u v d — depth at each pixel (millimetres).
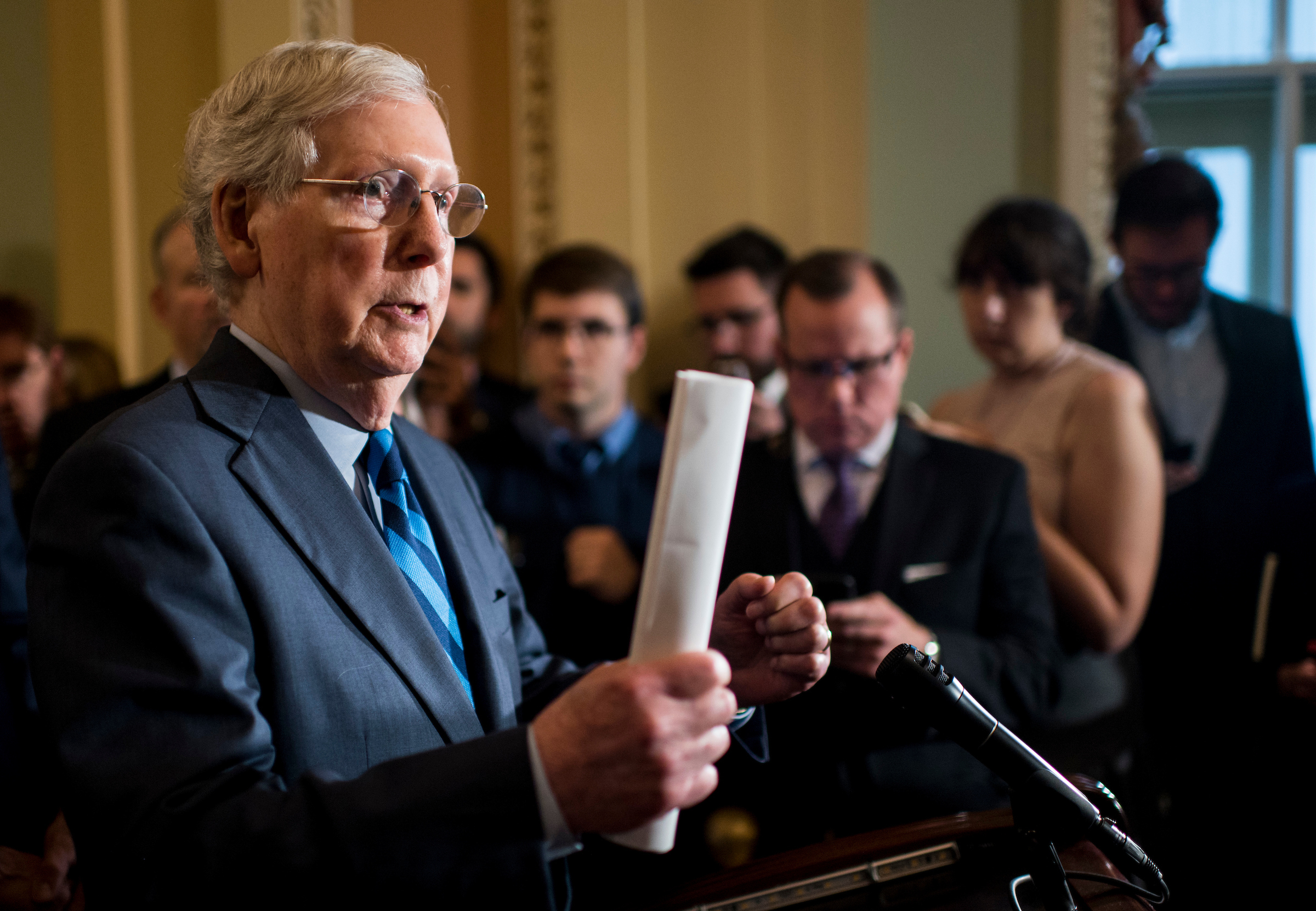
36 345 3221
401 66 1173
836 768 1958
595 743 848
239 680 981
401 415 1475
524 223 3486
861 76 3445
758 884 1101
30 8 3531
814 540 2168
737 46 3477
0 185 3539
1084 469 2426
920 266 3578
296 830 877
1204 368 2977
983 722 1056
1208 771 2713
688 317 3506
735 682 1177
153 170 3506
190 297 2406
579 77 3443
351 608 1092
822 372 2131
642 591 882
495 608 1339
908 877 1130
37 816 1653
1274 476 2857
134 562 978
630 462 2965
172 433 1066
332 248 1107
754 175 3482
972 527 2131
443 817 864
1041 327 2537
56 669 968
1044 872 1037
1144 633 2842
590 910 1750
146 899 880
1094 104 3451
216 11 3451
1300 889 2430
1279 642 2475
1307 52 4074
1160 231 2873
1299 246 4125
